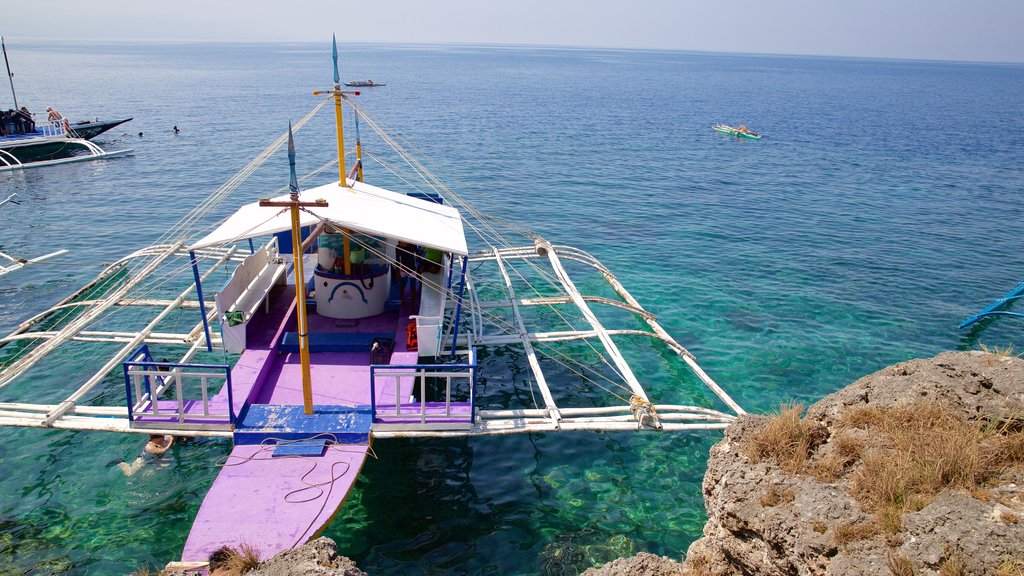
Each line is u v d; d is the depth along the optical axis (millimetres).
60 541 12516
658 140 73062
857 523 7480
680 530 13594
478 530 13273
